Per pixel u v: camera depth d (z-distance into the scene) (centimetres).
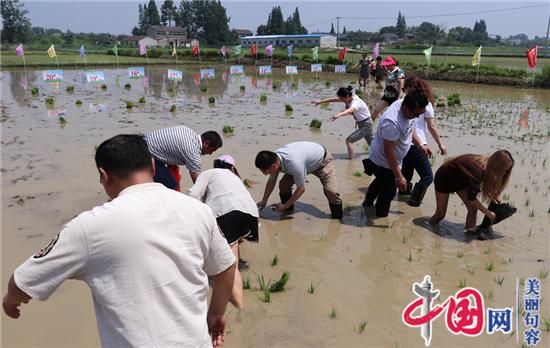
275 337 371
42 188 714
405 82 564
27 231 559
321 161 586
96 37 12094
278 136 1095
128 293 187
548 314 403
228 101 1773
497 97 1933
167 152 504
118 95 1942
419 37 12175
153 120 1310
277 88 2309
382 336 374
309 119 1348
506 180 513
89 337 371
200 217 209
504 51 5672
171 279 195
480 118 1375
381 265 491
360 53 5250
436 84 2523
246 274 472
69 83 2470
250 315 401
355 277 466
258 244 541
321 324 389
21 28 9456
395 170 569
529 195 696
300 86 2423
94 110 1499
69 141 1027
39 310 407
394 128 547
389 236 564
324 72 3466
